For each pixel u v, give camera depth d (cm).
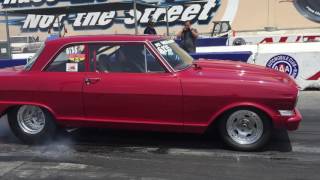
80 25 3812
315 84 1120
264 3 3628
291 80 637
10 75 681
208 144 668
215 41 2242
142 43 643
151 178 545
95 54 656
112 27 3750
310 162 590
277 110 605
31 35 3888
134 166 588
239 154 623
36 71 675
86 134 730
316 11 3559
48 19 3859
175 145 669
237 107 614
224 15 3644
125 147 666
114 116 648
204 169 571
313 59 1115
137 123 641
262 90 603
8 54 1653
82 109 656
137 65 641
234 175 549
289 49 1137
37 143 690
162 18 3666
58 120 668
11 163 610
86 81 649
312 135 711
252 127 624
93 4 1717
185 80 621
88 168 586
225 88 611
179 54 677
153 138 704
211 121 623
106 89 641
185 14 3666
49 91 662
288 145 661
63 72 665
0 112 686
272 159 602
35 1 3975
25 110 689
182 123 629
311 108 918
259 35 2758
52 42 676
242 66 662
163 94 625
